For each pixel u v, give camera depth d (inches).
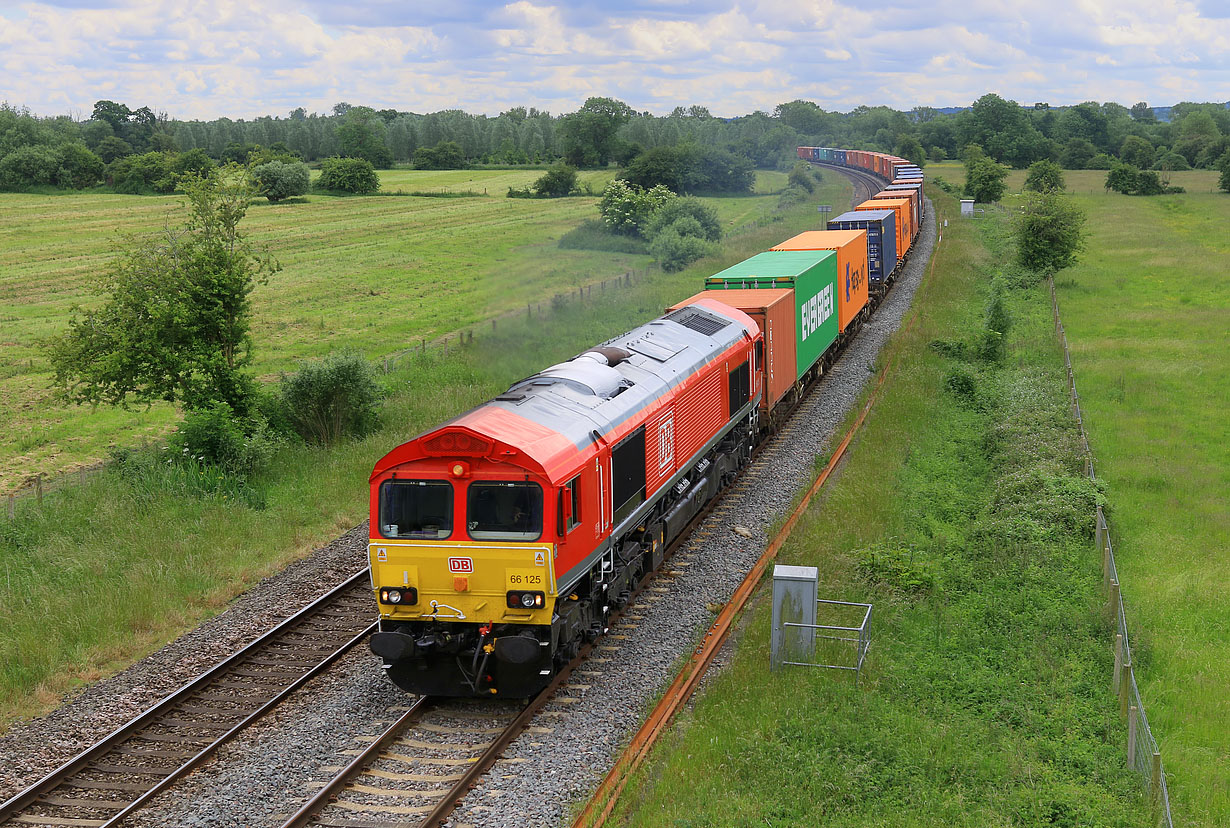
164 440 1237.7
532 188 4921.3
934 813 437.1
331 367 1116.5
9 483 1086.4
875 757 483.5
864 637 606.2
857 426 1096.2
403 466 526.6
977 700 552.7
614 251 2726.4
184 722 548.7
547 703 548.7
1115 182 4293.8
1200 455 1043.3
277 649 640.4
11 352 1771.7
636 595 695.7
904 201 2277.3
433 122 7485.2
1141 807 444.5
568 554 537.3
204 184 1095.0
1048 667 585.3
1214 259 2394.2
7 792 478.6
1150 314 1770.4
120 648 640.4
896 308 1808.6
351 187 4832.7
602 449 588.4
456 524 519.8
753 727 507.5
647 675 579.8
